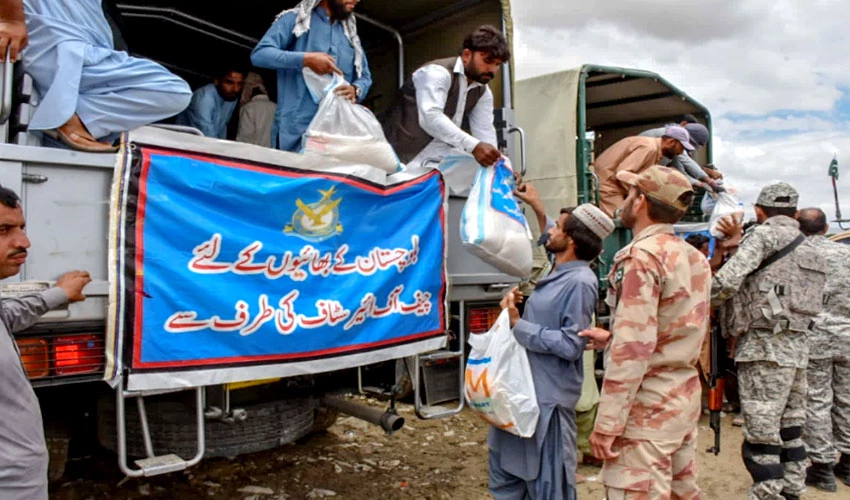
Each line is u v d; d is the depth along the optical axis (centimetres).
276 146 383
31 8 266
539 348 291
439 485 412
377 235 342
